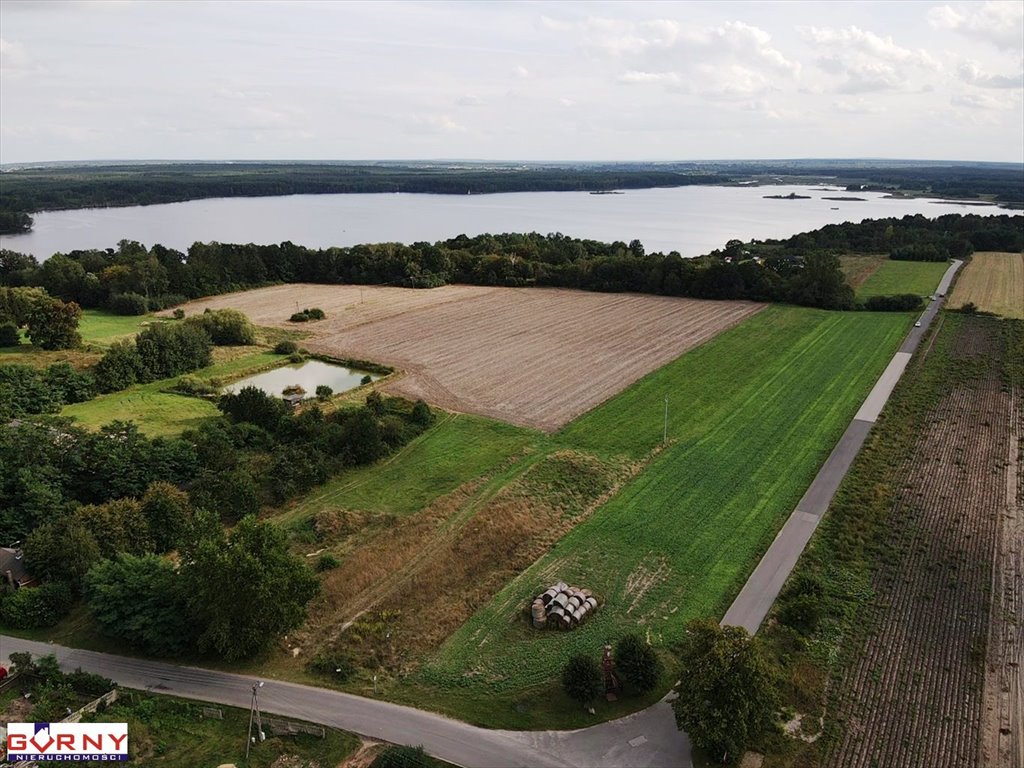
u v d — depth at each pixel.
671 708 30.20
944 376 71.75
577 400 66.75
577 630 35.19
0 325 85.19
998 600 36.72
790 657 32.47
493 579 39.81
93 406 66.75
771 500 47.28
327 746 28.44
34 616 35.91
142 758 27.75
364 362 79.62
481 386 71.25
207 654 34.09
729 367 76.12
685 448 55.66
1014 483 49.03
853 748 27.52
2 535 41.78
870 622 35.09
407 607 37.56
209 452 50.91
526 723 29.50
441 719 29.83
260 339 91.06
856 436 57.34
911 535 42.78
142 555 40.66
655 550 41.94
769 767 26.64
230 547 32.78
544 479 50.66
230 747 28.41
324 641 35.12
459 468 53.00
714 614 36.00
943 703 29.78
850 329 91.19
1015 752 27.30
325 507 47.91
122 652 34.31
